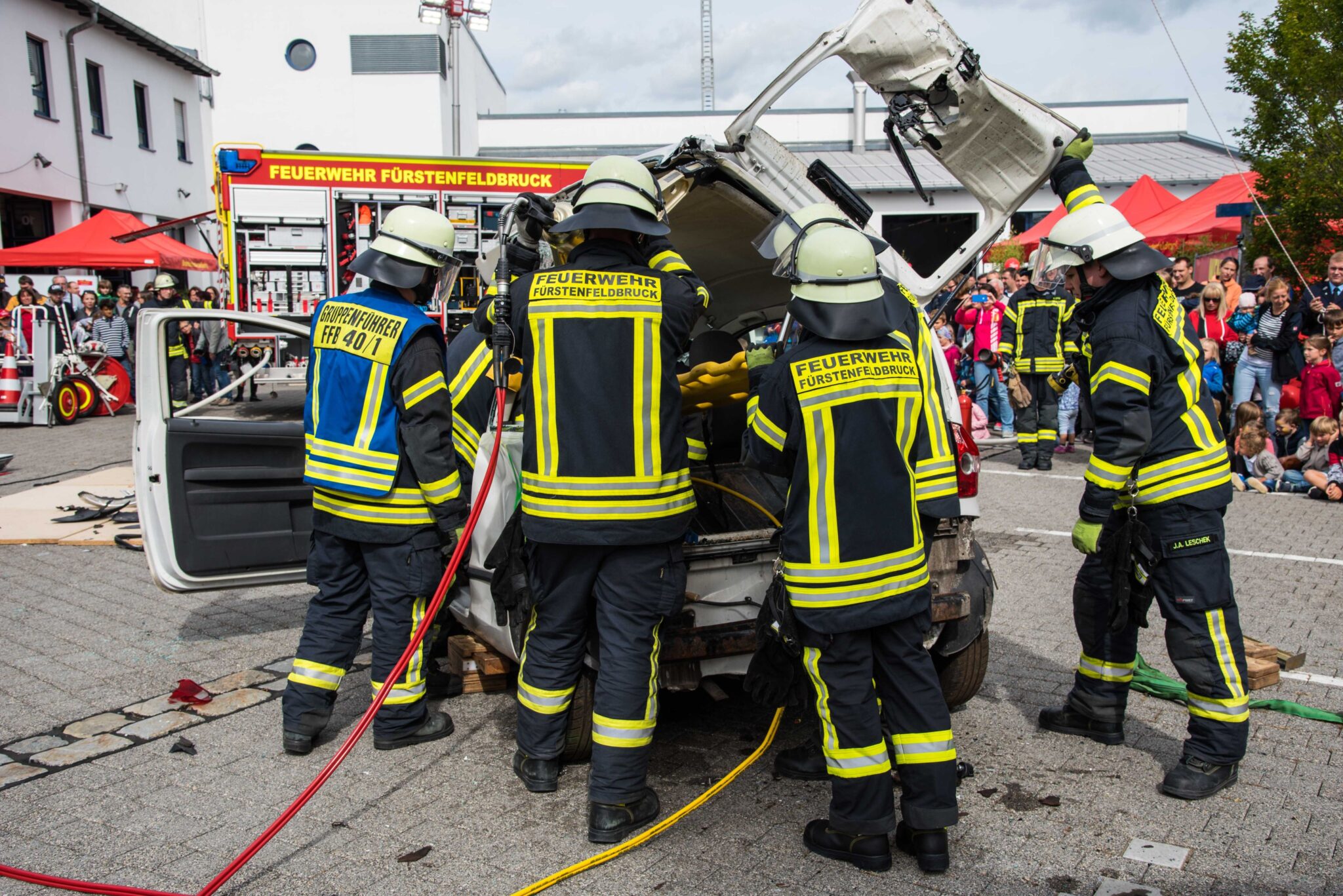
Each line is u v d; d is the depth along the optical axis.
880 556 2.88
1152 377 3.37
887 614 2.87
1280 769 3.60
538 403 3.19
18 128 19.55
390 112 31.45
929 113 4.06
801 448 2.94
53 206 21.47
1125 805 3.34
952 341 13.46
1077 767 3.64
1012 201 4.11
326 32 31.05
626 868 2.98
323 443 3.78
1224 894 2.79
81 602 5.79
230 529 4.89
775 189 3.91
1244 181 10.80
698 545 3.48
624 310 3.16
